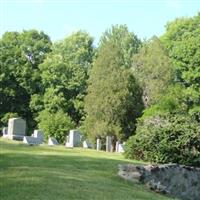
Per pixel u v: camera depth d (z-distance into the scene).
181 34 73.00
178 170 24.16
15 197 14.59
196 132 28.22
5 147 26.00
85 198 15.40
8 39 80.19
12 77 77.56
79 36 83.69
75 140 46.50
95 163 21.89
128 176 20.53
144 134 28.08
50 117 61.94
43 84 76.81
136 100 62.25
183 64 68.75
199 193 25.34
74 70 76.12
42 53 81.81
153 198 17.70
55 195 15.19
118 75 61.72
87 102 62.72
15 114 74.69
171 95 45.28
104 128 60.47
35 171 18.19
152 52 65.88
